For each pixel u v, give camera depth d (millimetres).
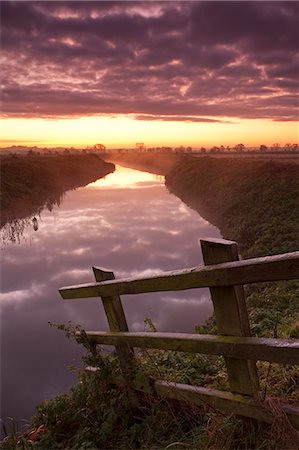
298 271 2520
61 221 35031
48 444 4281
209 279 3045
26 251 25484
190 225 30484
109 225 32594
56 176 58688
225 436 3178
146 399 4145
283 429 2883
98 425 4223
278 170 29344
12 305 16469
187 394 3664
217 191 34938
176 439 3561
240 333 3049
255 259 2775
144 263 21797
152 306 14469
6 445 4469
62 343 12961
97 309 15688
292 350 2709
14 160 57812
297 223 19031
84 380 4953
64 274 20828
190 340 3373
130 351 4195
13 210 36375
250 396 3139
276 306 9297
